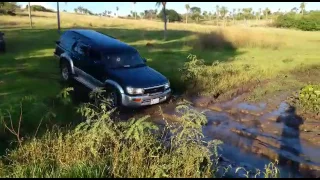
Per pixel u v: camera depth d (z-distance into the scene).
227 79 12.29
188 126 6.23
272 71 14.16
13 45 18.53
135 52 10.52
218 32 24.39
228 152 6.66
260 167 6.09
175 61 15.41
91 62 9.88
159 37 26.73
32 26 32.03
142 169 5.24
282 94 10.82
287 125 8.09
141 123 5.72
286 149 6.82
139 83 8.95
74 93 9.84
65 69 11.09
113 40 10.90
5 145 6.08
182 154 5.70
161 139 6.60
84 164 5.05
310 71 15.07
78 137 5.97
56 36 24.14
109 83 9.11
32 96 8.62
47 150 5.75
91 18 49.75
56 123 7.14
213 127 8.01
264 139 7.26
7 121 6.89
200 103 9.67
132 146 5.59
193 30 34.56
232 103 9.83
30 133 6.56
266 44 23.16
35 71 12.14
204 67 12.99
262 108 9.34
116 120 8.05
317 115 8.69
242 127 8.01
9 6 50.22
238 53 20.19
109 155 5.52
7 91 9.16
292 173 5.93
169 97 9.73
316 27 43.06
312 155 6.59
